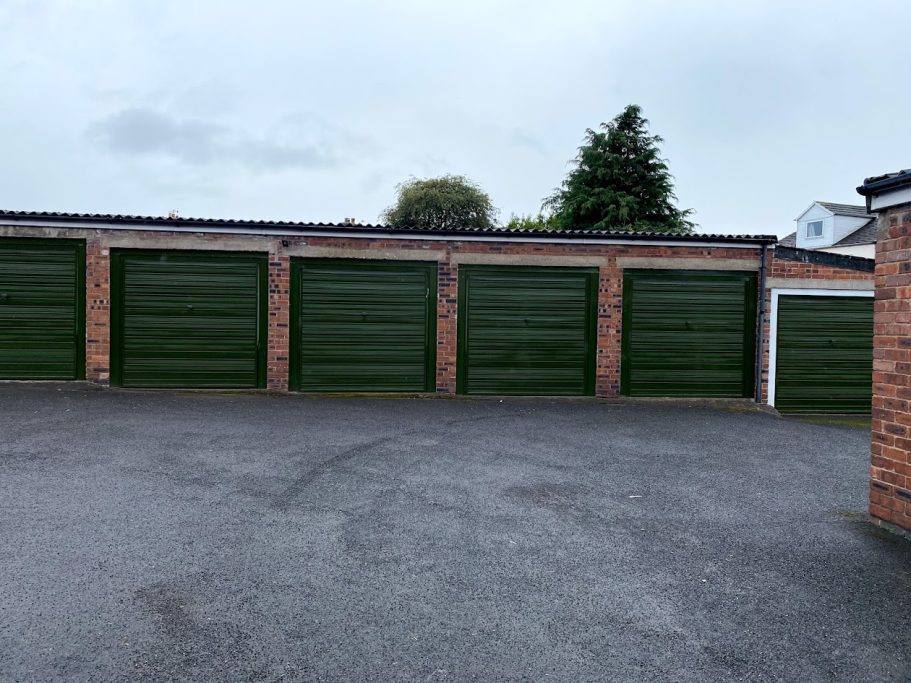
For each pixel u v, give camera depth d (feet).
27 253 36.01
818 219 103.40
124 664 9.03
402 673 9.06
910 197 14.82
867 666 9.57
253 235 37.32
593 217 103.35
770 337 39.09
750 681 9.14
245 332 37.58
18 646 9.37
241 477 18.66
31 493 16.49
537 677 9.08
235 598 11.09
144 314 36.81
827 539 14.82
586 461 22.36
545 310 38.83
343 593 11.44
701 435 28.22
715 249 38.88
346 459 21.35
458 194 131.85
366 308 38.24
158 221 35.81
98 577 11.70
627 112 103.50
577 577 12.42
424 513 15.99
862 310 39.75
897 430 15.34
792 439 27.86
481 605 11.17
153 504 15.92
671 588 12.03
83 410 28.81
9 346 36.04
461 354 38.63
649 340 39.09
